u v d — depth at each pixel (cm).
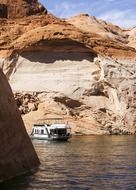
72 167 2995
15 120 2473
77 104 8756
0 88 2361
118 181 2411
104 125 8275
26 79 9025
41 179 2373
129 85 8919
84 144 5550
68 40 9119
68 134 6488
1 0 10900
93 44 9312
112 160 3519
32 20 10094
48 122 7988
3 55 9294
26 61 9200
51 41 9112
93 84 8912
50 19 10044
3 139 2233
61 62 9156
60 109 8319
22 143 2547
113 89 8869
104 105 8744
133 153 4194
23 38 9362
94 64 9181
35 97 8712
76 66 9125
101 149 4716
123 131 8300
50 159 3603
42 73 9062
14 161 2362
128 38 16125
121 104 8712
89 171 2789
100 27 14750
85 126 8125
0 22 10119
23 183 2228
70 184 2286
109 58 9219
